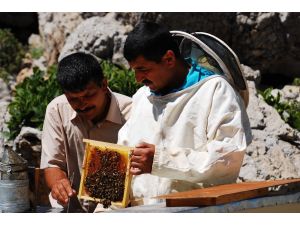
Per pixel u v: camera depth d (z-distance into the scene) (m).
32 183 5.24
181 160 4.72
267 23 9.23
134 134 5.17
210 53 5.03
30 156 8.15
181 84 5.07
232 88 4.98
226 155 4.72
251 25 9.26
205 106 4.89
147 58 4.87
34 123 8.31
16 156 5.09
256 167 7.60
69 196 5.17
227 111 4.83
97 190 4.94
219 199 4.30
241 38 9.38
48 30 10.56
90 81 5.22
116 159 4.90
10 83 10.55
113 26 9.48
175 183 4.98
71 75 5.19
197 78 5.02
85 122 5.64
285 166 7.73
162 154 4.71
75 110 5.37
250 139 5.04
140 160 4.71
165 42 4.92
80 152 5.69
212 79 4.95
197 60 5.12
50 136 5.68
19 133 8.27
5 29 11.29
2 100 10.02
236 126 4.80
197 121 4.91
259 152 7.79
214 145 4.73
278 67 9.66
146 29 4.90
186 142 4.94
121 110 5.67
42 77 8.72
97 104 5.36
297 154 8.06
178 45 5.26
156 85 5.00
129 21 9.50
